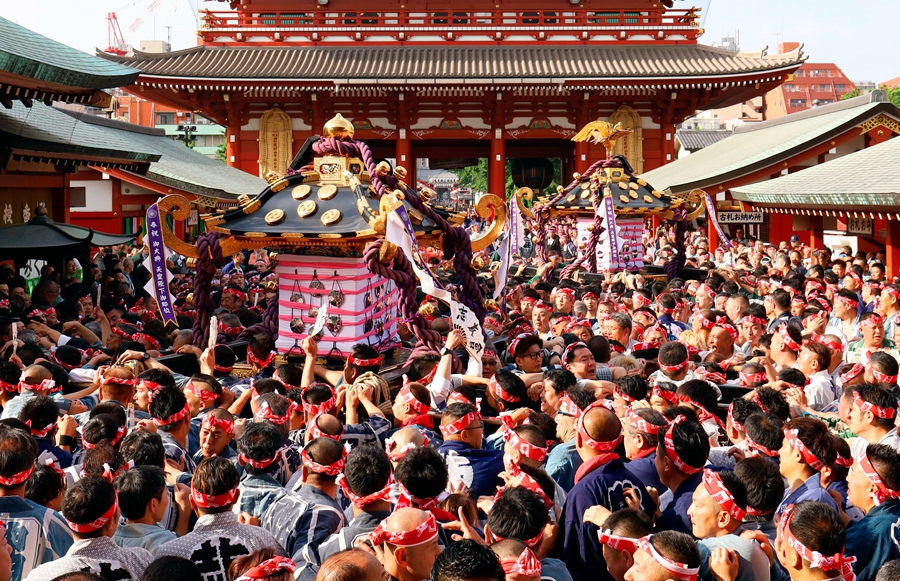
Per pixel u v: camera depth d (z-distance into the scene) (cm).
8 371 898
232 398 897
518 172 5878
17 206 2356
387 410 927
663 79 4866
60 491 639
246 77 4838
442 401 923
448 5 5450
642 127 5312
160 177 3192
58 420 809
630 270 2561
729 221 3800
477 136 5353
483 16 5434
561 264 2798
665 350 964
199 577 484
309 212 1108
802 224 3662
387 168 1167
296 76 4850
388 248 1041
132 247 3161
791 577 541
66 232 1978
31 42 1844
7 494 601
